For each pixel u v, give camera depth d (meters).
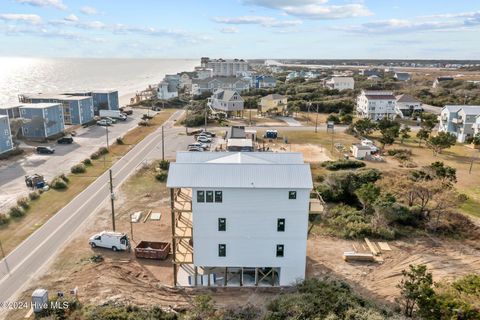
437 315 25.41
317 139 85.25
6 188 52.81
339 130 95.75
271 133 85.50
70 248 37.00
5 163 64.75
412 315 27.86
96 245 37.28
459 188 55.00
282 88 166.00
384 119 89.81
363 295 30.73
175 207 32.38
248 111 124.94
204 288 31.69
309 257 36.91
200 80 166.38
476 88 162.00
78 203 48.06
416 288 26.80
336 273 34.19
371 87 173.75
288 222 30.42
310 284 30.67
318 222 44.34
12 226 41.22
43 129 81.12
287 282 31.98
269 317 26.45
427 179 54.78
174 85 164.38
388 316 26.77
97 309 27.03
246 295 30.84
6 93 195.00
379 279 33.38
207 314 27.41
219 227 30.36
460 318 24.83
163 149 69.19
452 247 39.31
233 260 31.17
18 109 85.31
